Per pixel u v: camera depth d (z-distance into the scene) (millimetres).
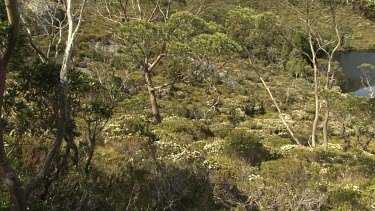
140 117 16594
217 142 11648
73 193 4902
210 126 18953
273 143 16797
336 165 11719
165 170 6441
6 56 3229
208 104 34469
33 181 3742
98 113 5625
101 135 9383
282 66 61844
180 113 29047
